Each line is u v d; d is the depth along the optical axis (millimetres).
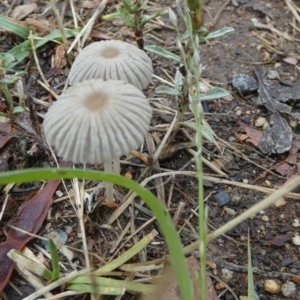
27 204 77
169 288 67
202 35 74
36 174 50
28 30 104
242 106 95
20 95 84
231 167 86
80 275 70
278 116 93
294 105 95
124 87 63
